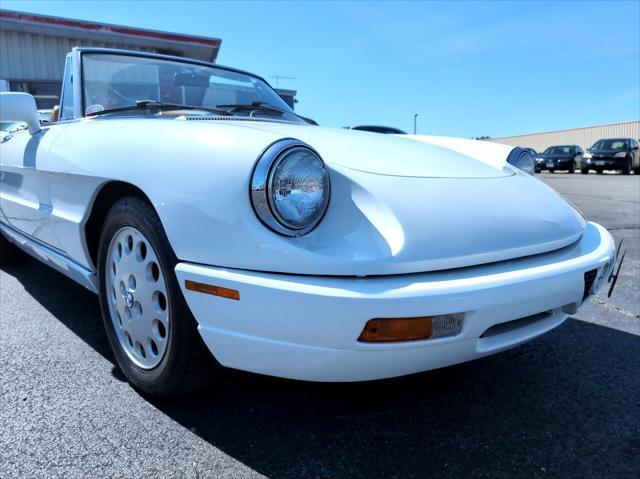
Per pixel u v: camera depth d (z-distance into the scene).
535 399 2.06
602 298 3.38
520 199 1.93
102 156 1.93
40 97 5.00
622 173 20.25
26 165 2.60
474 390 2.13
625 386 2.18
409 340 1.44
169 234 1.63
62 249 2.44
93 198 2.04
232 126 1.71
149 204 1.79
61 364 2.24
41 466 1.55
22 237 3.08
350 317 1.39
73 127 2.32
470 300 1.47
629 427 1.87
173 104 2.56
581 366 2.37
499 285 1.52
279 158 1.45
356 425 1.85
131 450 1.65
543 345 2.61
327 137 1.92
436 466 1.63
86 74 2.62
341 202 1.54
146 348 1.92
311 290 1.40
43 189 2.50
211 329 1.59
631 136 28.12
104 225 2.02
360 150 1.83
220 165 1.54
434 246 1.52
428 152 2.10
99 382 2.08
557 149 22.70
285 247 1.44
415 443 1.75
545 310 1.70
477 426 1.86
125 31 10.43
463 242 1.58
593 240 2.06
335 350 1.43
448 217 1.62
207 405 1.94
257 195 1.46
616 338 2.70
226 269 1.52
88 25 10.16
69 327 2.68
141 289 1.88
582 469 1.63
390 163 1.78
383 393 2.08
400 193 1.61
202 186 1.56
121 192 1.99
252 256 1.47
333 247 1.46
